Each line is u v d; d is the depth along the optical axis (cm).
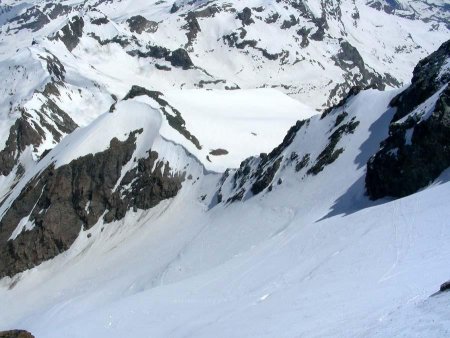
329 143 8162
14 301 9688
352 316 2850
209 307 4778
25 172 14712
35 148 15300
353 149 7625
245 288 5000
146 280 7906
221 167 10562
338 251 4781
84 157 11362
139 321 5006
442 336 2059
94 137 11638
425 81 7112
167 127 11325
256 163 9612
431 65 7356
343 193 6912
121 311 5397
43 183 11438
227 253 7406
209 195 10094
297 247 5656
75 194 11050
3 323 8994
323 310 3244
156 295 5597
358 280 3738
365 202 6431
